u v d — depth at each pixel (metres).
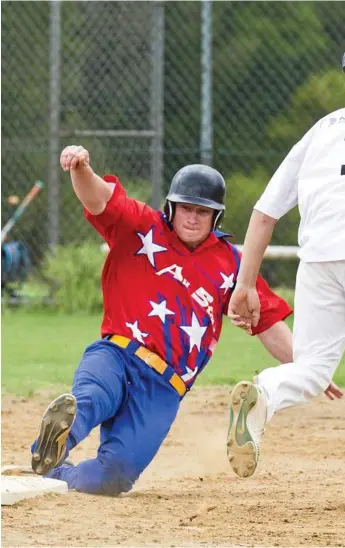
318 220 11.52
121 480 13.43
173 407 13.57
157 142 37.59
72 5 44.50
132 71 45.09
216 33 53.31
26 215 45.31
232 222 49.03
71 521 11.31
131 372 13.35
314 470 15.73
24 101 44.50
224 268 13.68
